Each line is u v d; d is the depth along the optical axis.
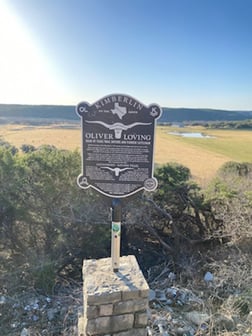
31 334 3.75
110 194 2.72
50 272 5.14
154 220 6.64
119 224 2.68
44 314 4.25
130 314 2.47
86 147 2.65
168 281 5.07
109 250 5.93
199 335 3.33
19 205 5.61
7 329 3.95
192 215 6.70
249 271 4.68
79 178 2.71
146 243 6.82
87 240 5.83
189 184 6.82
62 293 4.93
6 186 5.52
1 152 5.88
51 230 5.76
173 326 3.48
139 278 2.60
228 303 3.89
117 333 2.49
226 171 10.44
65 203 5.80
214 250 5.89
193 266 5.48
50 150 6.81
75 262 5.95
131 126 2.59
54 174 5.84
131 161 2.66
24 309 4.36
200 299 4.16
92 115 2.59
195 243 6.27
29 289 4.90
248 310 3.85
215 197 6.37
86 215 5.65
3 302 4.47
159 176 6.78
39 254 5.50
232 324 3.48
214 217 6.36
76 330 3.54
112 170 2.68
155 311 3.84
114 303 2.42
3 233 5.55
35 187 5.73
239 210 5.82
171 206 6.68
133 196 2.72
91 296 2.36
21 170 5.74
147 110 2.57
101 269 2.73
